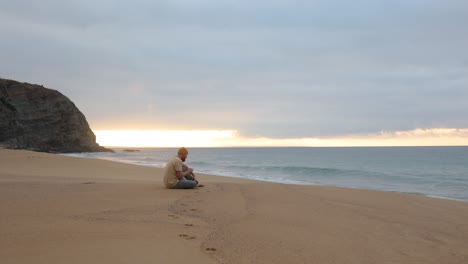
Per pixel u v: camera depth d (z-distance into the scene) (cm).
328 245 552
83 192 969
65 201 801
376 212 916
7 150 3406
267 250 499
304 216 785
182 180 1127
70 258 407
